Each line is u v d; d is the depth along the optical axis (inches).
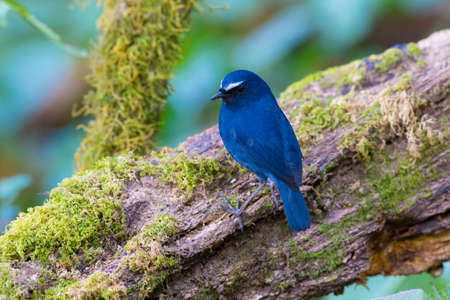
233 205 357.4
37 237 327.6
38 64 649.6
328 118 391.9
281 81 587.2
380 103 385.1
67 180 360.5
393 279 426.9
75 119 675.4
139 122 441.7
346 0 533.6
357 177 378.0
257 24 635.5
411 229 380.5
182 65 578.6
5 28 635.5
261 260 357.1
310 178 372.2
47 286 319.0
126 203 354.9
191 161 374.3
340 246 362.3
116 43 431.8
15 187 486.6
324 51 573.3
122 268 323.6
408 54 416.8
